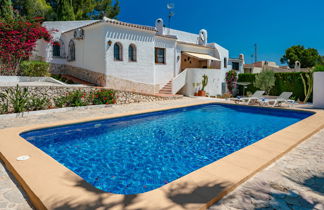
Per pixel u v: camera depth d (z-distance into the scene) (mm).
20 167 5031
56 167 5051
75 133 10156
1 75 17047
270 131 11148
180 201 3627
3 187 4492
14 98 13086
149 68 21375
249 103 19719
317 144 7418
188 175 4652
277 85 25203
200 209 3443
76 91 14992
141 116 13664
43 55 22203
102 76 18531
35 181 4336
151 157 7285
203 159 7148
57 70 22906
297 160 5922
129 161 6910
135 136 9922
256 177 4844
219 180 4438
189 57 28516
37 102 13062
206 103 18984
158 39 23328
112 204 3521
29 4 31969
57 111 13312
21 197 4133
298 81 23328
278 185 4488
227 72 30406
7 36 16750
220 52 29250
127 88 19797
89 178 5672
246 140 9477
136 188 5160
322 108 16312
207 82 25797
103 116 11852
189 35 30281
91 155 7406
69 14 28516
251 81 29016
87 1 36031
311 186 4477
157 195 3826
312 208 3693
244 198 3957
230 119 14383
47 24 22500
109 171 6129
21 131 8508
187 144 8789
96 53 19141
